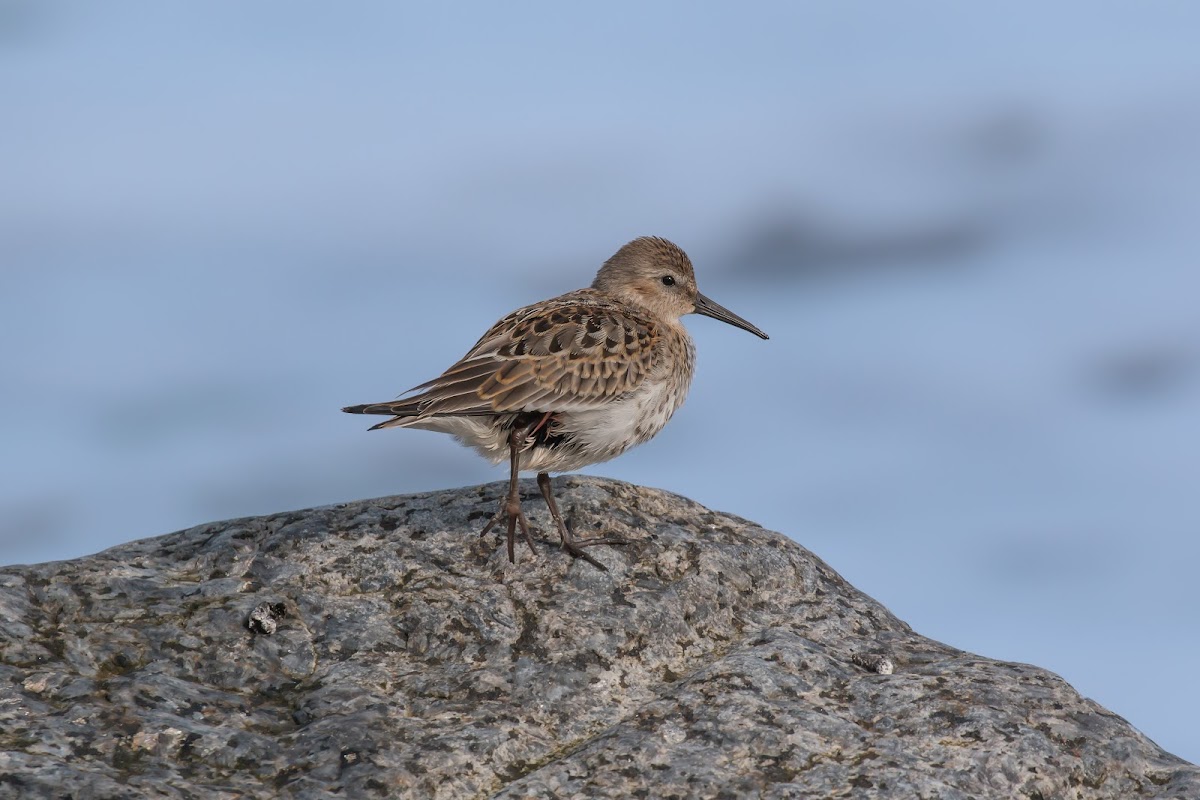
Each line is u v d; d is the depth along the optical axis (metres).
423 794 9.64
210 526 13.85
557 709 10.97
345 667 11.37
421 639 11.98
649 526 14.22
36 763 9.24
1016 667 11.85
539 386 14.45
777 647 11.82
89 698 10.27
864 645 12.46
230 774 9.63
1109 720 10.98
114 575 12.43
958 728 10.65
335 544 13.50
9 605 11.57
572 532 14.05
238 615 11.78
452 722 10.55
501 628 12.11
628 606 12.53
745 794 9.71
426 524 14.07
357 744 10.00
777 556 13.89
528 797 9.59
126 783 9.19
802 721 10.59
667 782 9.80
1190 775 10.32
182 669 11.12
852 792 9.75
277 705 10.80
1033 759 10.30
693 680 11.28
